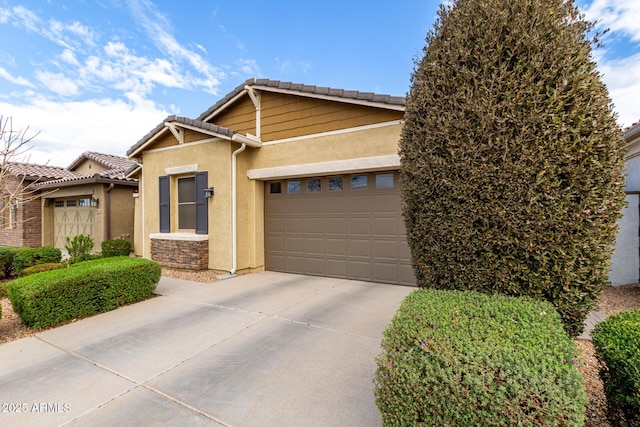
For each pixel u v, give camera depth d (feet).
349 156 23.50
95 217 41.75
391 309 17.20
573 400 5.09
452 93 10.16
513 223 9.02
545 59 8.97
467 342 6.20
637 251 21.58
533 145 8.77
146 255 31.73
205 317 16.20
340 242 25.08
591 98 8.72
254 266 27.73
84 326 15.21
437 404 5.61
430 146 10.39
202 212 27.89
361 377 10.28
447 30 10.61
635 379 6.19
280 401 9.05
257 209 28.09
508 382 5.25
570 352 6.10
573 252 8.56
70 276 16.02
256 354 12.00
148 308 17.79
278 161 26.71
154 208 31.30
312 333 13.94
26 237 45.60
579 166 8.48
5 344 13.30
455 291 9.55
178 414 8.55
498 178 9.14
